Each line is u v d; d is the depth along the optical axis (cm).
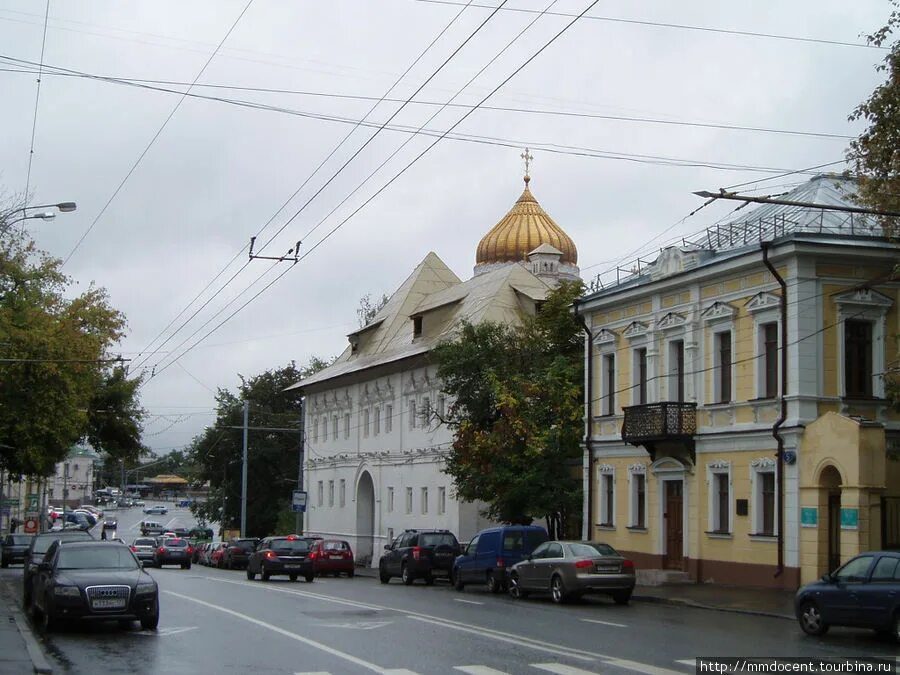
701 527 3234
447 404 5006
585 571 2655
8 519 7900
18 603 2753
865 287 2739
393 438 5688
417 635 1902
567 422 3941
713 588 3009
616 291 3675
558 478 3991
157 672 1473
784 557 2861
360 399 6212
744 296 3084
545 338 4300
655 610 2502
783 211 3359
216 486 8488
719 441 3159
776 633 1928
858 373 2948
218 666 1527
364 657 1609
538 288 5281
